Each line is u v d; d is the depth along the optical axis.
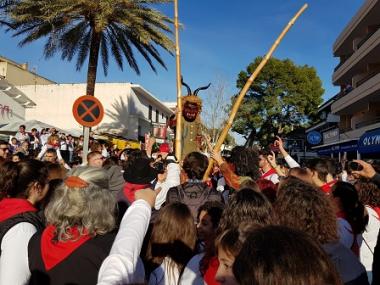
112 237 2.27
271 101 37.41
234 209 2.31
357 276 2.14
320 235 2.26
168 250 2.81
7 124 24.80
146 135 5.26
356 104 27.75
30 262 2.19
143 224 2.11
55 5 14.09
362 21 26.56
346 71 29.89
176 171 4.47
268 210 2.31
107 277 1.77
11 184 2.70
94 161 5.30
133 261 1.87
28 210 2.54
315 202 2.34
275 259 1.10
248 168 4.14
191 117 5.70
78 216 2.16
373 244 3.61
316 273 1.09
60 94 32.62
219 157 4.27
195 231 2.88
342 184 3.34
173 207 2.89
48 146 8.52
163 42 16.05
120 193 3.93
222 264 1.83
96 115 8.04
